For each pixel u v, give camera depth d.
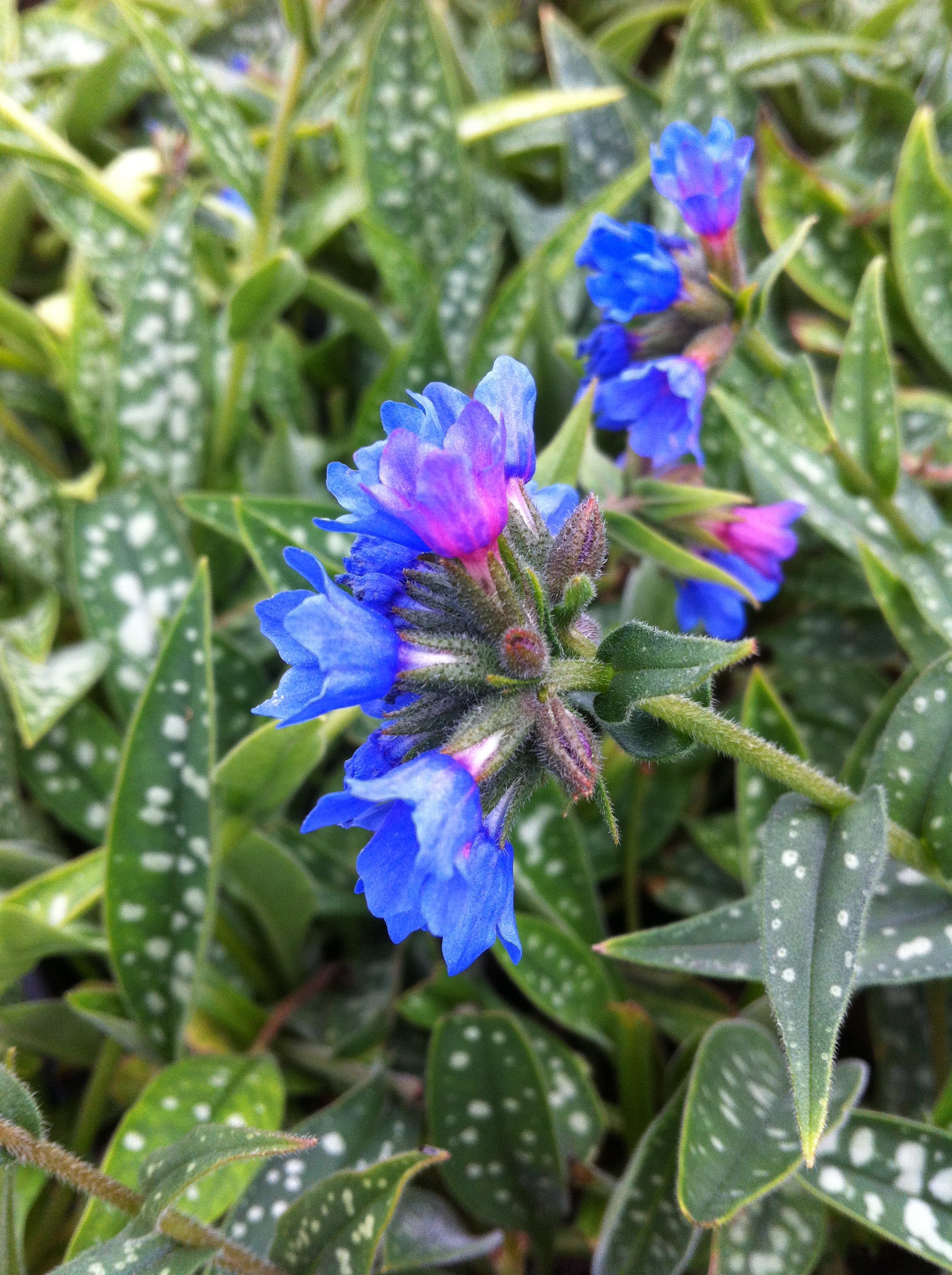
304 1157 0.18
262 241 0.25
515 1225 0.18
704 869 0.23
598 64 0.30
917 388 0.27
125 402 0.24
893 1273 0.19
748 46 0.29
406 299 0.27
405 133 0.28
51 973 0.23
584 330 0.28
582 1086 0.19
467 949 0.11
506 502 0.12
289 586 0.21
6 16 0.30
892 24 0.30
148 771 0.18
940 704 0.16
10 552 0.24
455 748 0.12
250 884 0.20
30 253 0.32
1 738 0.21
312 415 0.30
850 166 0.29
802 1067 0.13
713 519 0.19
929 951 0.16
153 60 0.23
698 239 0.20
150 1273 0.14
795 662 0.24
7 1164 0.14
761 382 0.25
